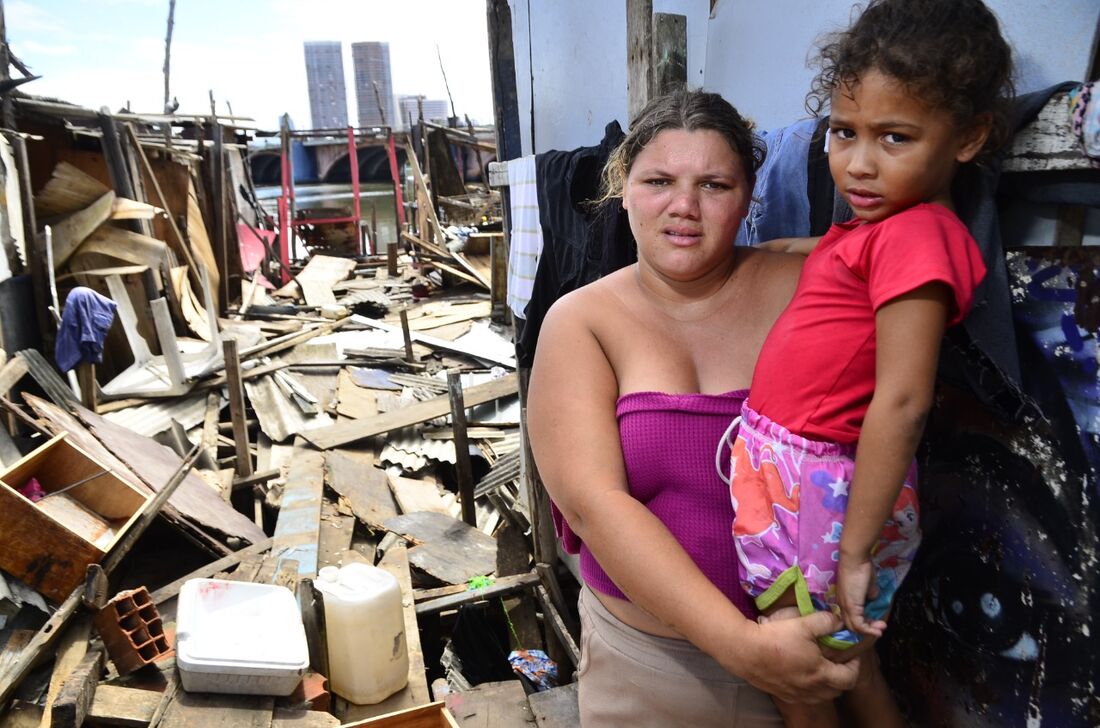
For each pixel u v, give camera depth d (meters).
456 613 4.70
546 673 3.94
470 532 5.49
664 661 1.24
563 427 1.19
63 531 3.66
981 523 1.42
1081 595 1.23
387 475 6.55
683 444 1.18
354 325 11.82
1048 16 1.25
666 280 1.27
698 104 1.21
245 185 17.92
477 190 21.53
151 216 9.48
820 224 1.63
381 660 3.27
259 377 8.33
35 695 3.22
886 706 1.32
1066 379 1.22
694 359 1.25
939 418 1.50
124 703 2.98
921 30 0.92
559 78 3.47
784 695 1.05
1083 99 1.03
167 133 12.23
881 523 0.98
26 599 3.61
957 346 1.27
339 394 8.30
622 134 2.38
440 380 9.16
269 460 6.77
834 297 1.06
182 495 5.15
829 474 1.06
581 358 1.23
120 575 4.73
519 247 3.25
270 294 15.28
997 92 0.97
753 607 1.22
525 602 4.46
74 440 5.22
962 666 1.49
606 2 2.94
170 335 7.57
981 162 1.14
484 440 7.15
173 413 7.43
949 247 0.94
